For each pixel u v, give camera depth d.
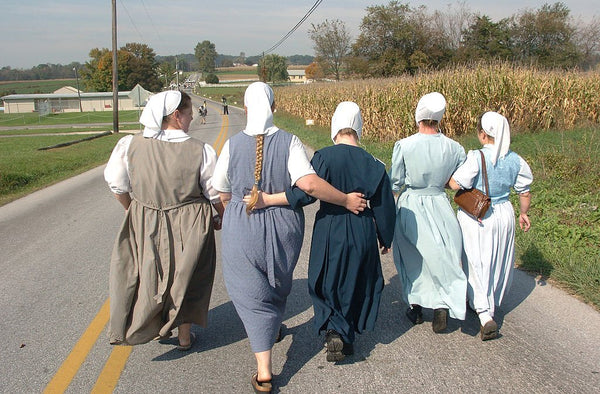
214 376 3.26
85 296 4.71
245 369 3.34
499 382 3.08
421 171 3.51
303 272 5.25
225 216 3.09
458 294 3.50
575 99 14.73
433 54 45.91
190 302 3.30
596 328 3.74
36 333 3.94
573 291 4.43
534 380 3.08
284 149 2.98
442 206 3.58
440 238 3.52
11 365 3.44
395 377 3.18
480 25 43.94
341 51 63.75
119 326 3.09
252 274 3.02
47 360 3.51
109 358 3.53
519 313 4.04
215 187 3.10
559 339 3.59
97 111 79.50
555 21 42.28
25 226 7.83
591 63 42.19
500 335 3.69
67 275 5.35
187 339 3.59
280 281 3.10
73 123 53.06
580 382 3.04
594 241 5.55
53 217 8.46
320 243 3.22
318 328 3.21
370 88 17.94
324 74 65.94
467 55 43.00
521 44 43.28
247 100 3.07
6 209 9.33
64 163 15.94
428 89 15.09
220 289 4.82
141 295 3.08
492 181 3.56
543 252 5.18
